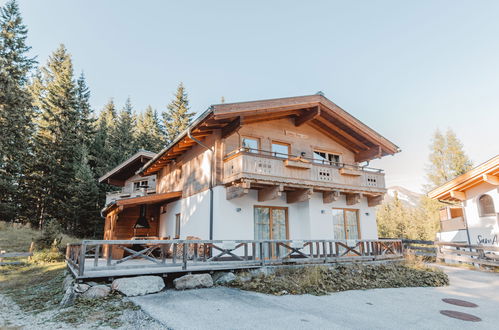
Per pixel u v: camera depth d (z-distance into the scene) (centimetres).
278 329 503
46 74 3300
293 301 701
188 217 1315
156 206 1731
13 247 1664
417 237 2947
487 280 1017
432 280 960
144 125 4097
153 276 768
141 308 604
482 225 1341
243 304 656
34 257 1428
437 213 2780
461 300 758
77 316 568
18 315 603
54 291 806
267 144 1240
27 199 2419
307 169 1153
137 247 1482
